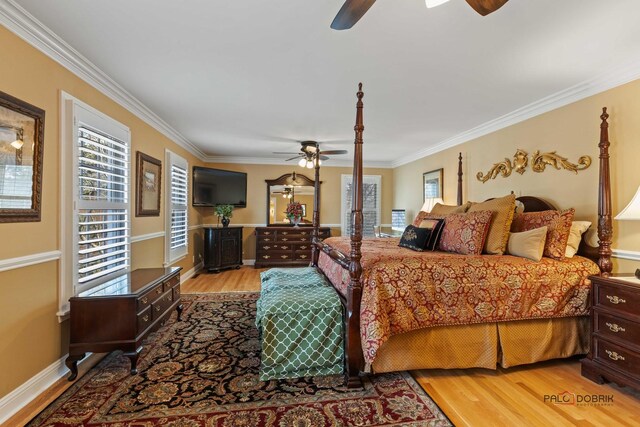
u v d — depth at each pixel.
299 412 1.90
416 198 6.15
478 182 4.32
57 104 2.22
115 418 1.82
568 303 2.46
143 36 2.10
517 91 3.01
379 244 3.63
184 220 5.19
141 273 3.02
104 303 2.25
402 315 2.19
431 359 2.32
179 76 2.73
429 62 2.45
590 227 2.78
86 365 2.44
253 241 6.95
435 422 1.81
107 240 2.82
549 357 2.49
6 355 1.82
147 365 2.44
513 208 2.93
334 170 7.18
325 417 1.85
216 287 4.89
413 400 2.03
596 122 2.77
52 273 2.19
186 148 5.37
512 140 3.72
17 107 1.87
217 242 5.97
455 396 2.08
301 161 5.17
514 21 1.91
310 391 2.12
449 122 4.03
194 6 1.79
